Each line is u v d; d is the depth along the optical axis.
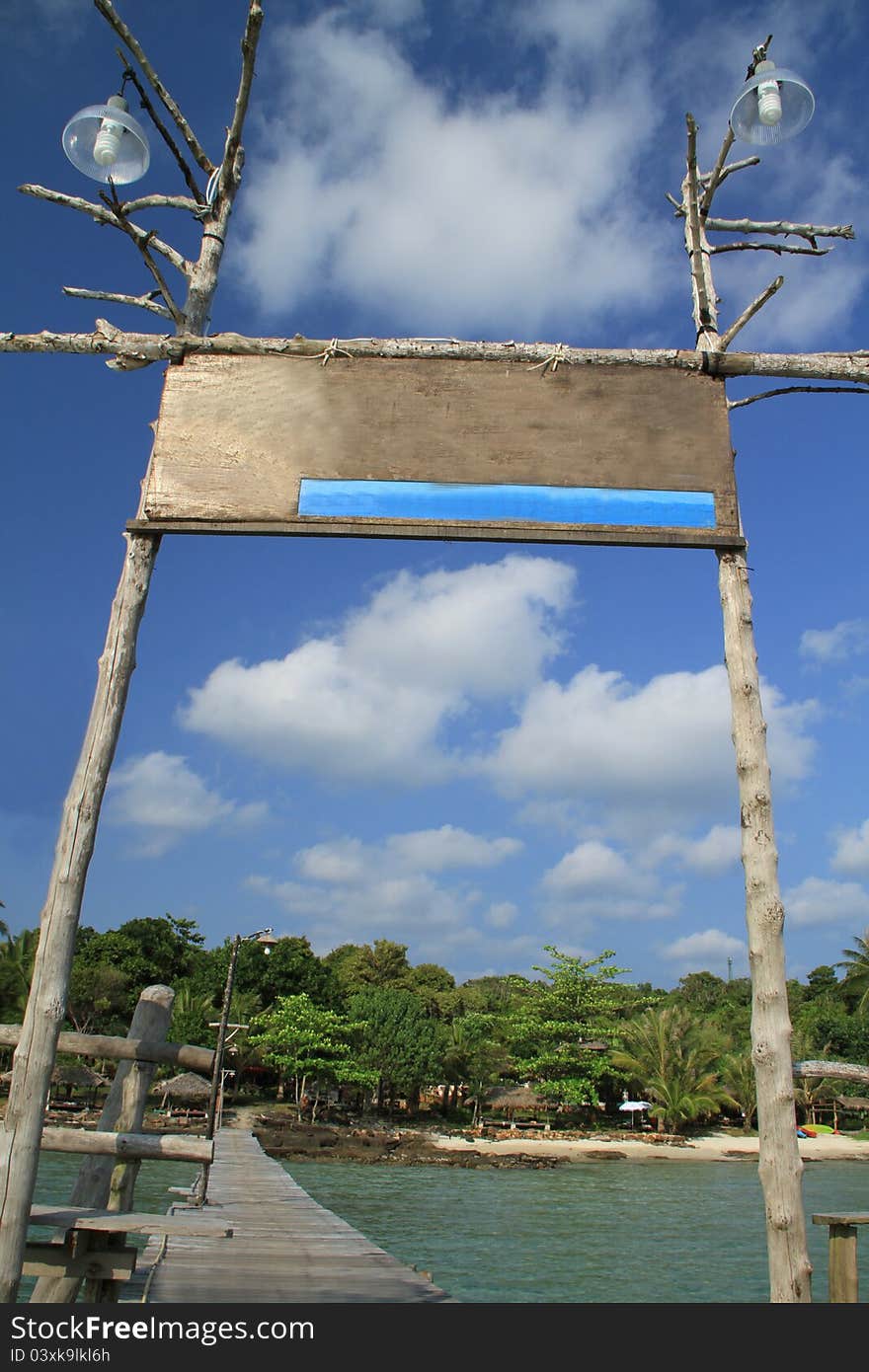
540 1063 49.22
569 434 5.67
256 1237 12.05
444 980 71.06
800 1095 55.34
